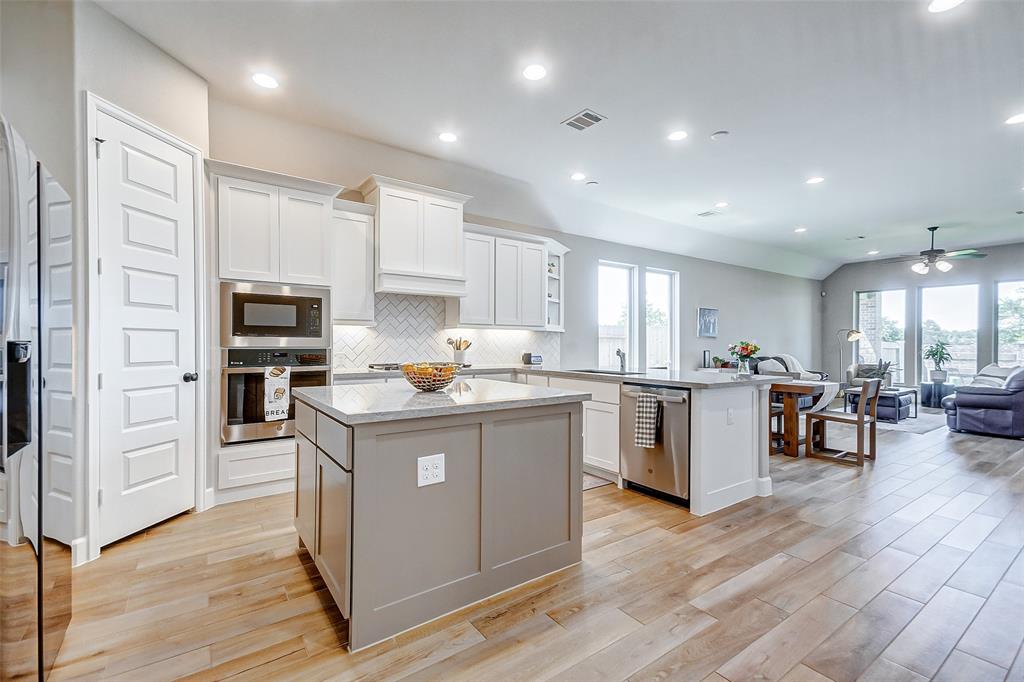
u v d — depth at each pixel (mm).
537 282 5355
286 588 2115
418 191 4234
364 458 1698
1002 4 2307
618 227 6355
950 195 5371
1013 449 5012
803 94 3186
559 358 6023
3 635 1400
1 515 1380
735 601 2021
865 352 9789
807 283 10008
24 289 1533
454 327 4840
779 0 2307
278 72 2973
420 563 1846
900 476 3986
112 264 2504
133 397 2623
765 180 4891
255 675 1569
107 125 2469
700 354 7906
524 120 3580
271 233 3359
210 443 3139
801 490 3600
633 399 3512
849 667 1605
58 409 2043
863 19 2439
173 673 1577
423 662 1635
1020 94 3156
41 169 1697
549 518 2252
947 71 2900
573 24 2502
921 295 9094
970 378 8438
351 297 3953
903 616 1910
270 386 3344
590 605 1987
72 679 1546
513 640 1754
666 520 2955
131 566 2311
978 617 1903
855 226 6840
